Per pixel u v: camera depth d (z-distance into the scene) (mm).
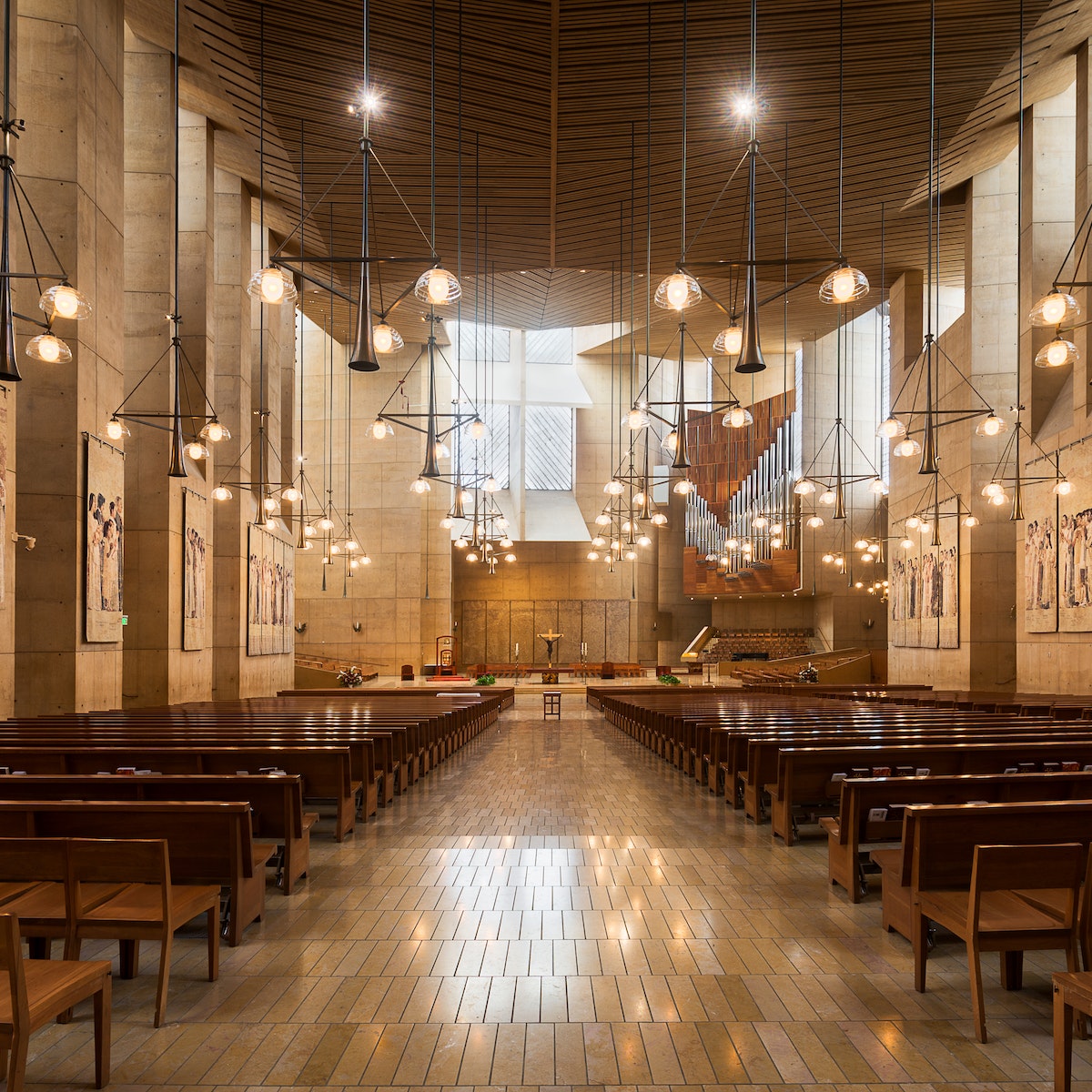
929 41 9969
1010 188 15445
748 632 33406
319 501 29047
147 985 3812
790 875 5621
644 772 10570
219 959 4113
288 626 20609
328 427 28766
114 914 3529
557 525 33219
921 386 18547
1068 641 12859
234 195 16016
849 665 25875
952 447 16875
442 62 10133
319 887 5324
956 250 17562
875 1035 3348
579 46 9852
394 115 11211
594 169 12773
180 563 13688
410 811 7883
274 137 12266
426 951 4230
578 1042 3281
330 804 8445
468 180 13141
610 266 17297
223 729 7961
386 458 29141
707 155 12414
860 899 5047
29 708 9609
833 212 14883
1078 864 3320
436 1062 3123
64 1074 3033
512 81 10539
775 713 10422
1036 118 13672
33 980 2812
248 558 16562
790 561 27672
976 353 15805
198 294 14297
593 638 34594
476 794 8820
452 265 17047
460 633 34750
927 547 18031
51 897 3744
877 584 26062
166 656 13156
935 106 11336
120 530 10953
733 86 10711
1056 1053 2840
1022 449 14258
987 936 3318
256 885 4613
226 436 10234
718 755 8672
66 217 9656
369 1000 3654
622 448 33312
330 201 13844
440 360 29344
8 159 5746
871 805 5086
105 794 4816
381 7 9141
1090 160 11984
